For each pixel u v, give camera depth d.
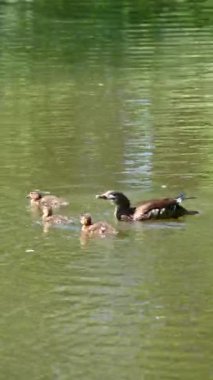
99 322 10.71
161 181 15.80
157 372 9.64
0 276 12.08
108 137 18.80
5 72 25.59
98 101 22.00
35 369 9.78
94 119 20.36
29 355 10.07
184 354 9.96
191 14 33.38
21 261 12.55
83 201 14.93
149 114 20.62
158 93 22.52
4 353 10.13
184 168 16.52
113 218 14.12
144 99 22.05
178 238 13.18
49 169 16.70
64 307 11.12
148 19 32.75
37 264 12.42
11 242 13.26
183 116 20.34
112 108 21.27
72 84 23.84
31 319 10.86
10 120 20.55
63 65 26.16
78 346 10.20
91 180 15.94
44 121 20.33
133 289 11.51
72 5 36.03
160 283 11.65
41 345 10.26
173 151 17.61
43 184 15.80
